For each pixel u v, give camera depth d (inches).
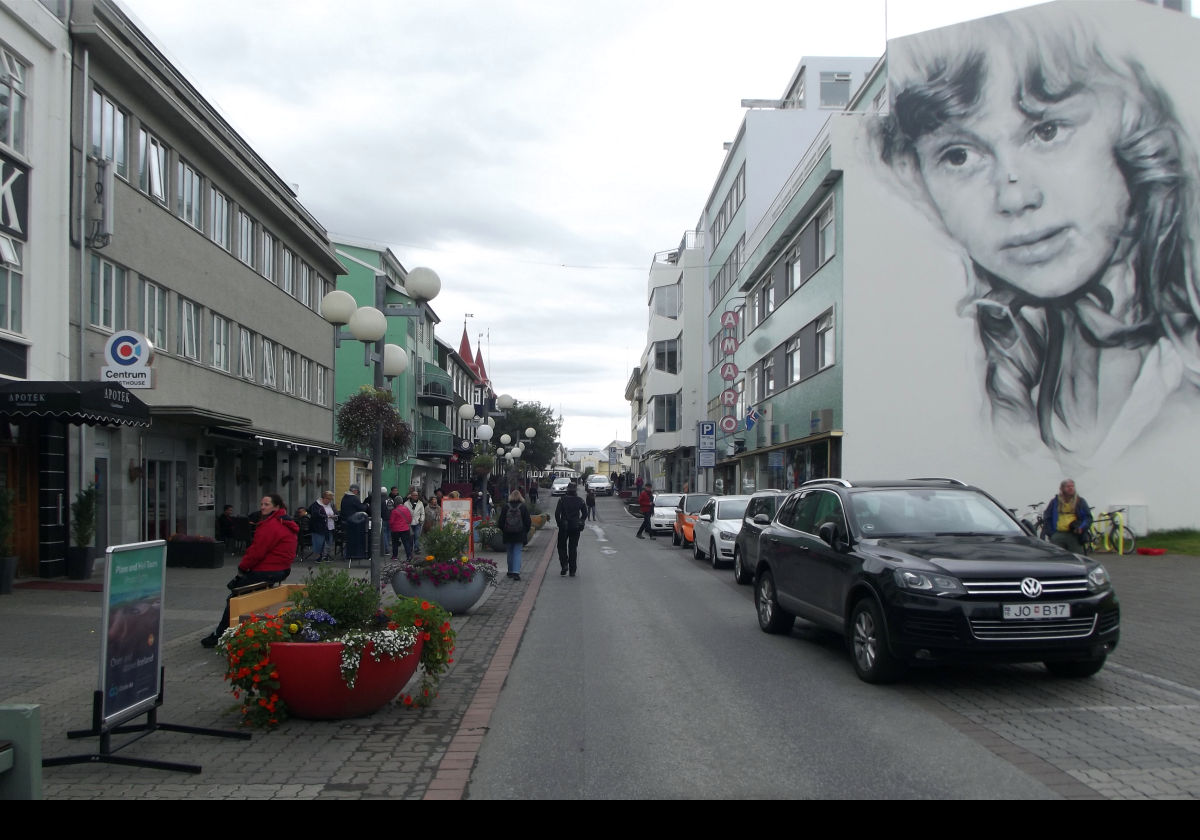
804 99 1653.5
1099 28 1018.1
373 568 481.1
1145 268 1003.9
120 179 723.4
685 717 281.9
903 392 1005.8
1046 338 1002.1
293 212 1157.1
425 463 2082.9
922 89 1025.5
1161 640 417.4
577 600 582.6
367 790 213.9
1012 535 359.6
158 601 249.0
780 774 224.1
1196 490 992.9
